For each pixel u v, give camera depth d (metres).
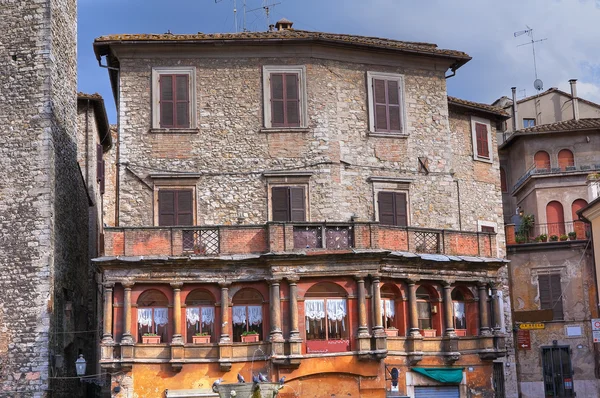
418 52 42.81
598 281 49.88
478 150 47.44
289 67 41.38
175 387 36.91
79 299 45.59
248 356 37.38
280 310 37.53
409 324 39.69
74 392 43.22
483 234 43.06
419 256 39.66
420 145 43.03
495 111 48.06
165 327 37.88
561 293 51.31
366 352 37.31
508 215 65.31
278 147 40.78
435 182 43.06
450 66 44.25
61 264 40.78
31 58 39.72
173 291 37.78
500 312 46.31
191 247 38.31
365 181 41.53
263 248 38.41
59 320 40.09
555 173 60.16
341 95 41.84
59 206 40.62
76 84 45.41
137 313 37.75
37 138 38.94
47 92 39.38
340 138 41.41
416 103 43.34
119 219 39.47
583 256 51.41
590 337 50.62
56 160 40.22
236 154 40.53
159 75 40.69
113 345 36.97
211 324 38.16
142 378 36.84
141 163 40.03
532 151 62.84
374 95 42.44
